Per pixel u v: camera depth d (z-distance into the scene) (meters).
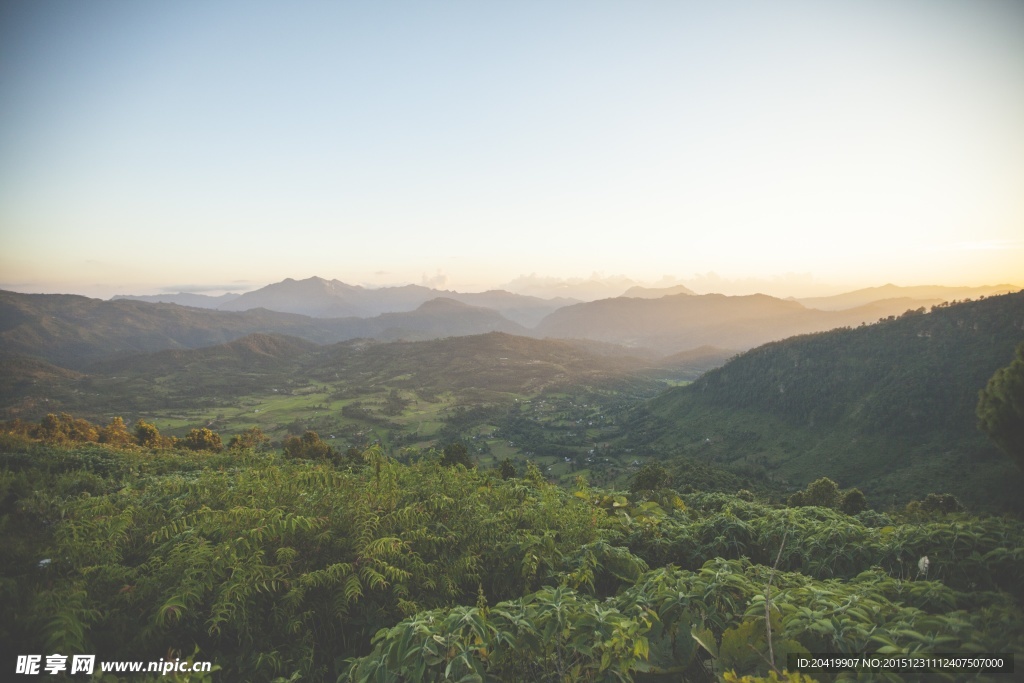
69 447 20.45
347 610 4.83
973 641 3.42
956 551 5.86
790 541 6.93
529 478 9.95
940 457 79.12
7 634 3.90
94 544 5.46
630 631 3.69
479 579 5.69
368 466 8.12
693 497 13.79
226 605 4.39
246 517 5.75
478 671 3.64
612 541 7.35
